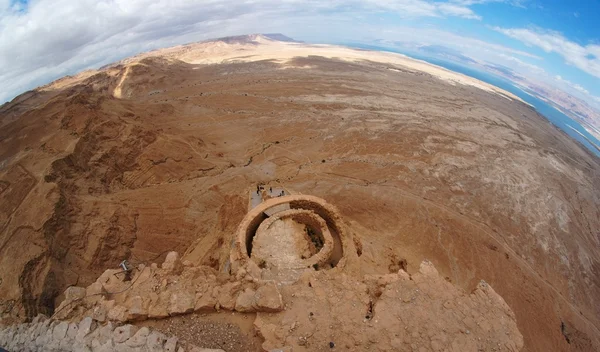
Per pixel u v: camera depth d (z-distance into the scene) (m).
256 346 12.41
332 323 12.66
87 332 11.74
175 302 13.64
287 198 25.83
